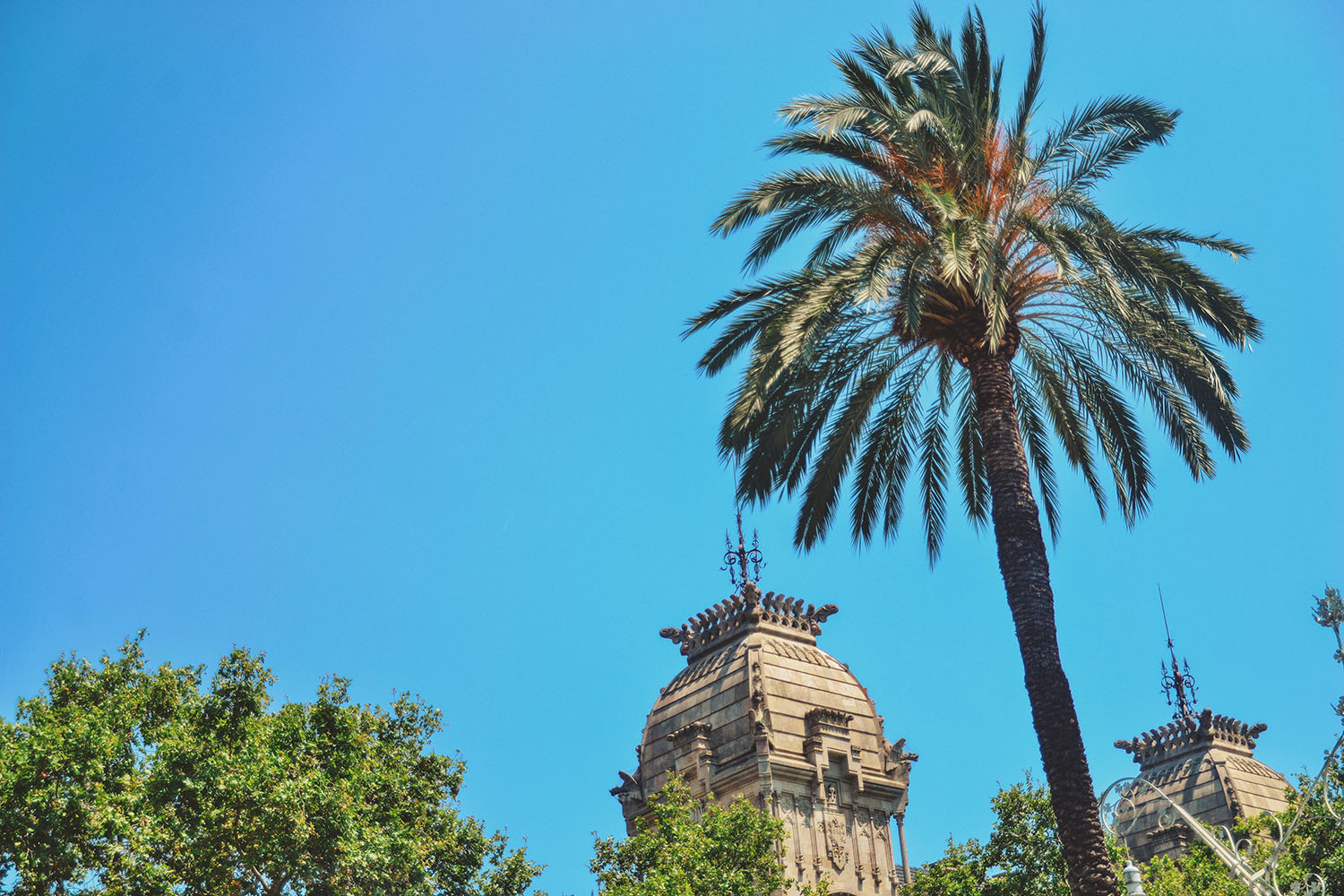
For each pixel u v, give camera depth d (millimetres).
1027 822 50438
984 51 36281
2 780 35281
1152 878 62281
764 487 37812
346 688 43344
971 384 36375
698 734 56625
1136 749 82875
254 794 37344
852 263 34875
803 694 57438
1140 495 39312
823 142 35875
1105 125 35969
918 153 34688
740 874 46281
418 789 43844
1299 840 55688
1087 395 39062
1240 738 81000
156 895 36125
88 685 40594
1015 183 35250
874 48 36281
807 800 54688
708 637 61281
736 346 37406
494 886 43750
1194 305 35844
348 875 38969
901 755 57688
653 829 55219
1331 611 27203
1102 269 32719
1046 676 32625
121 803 37000
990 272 31531
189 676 42094
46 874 35938
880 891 54219
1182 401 37969
